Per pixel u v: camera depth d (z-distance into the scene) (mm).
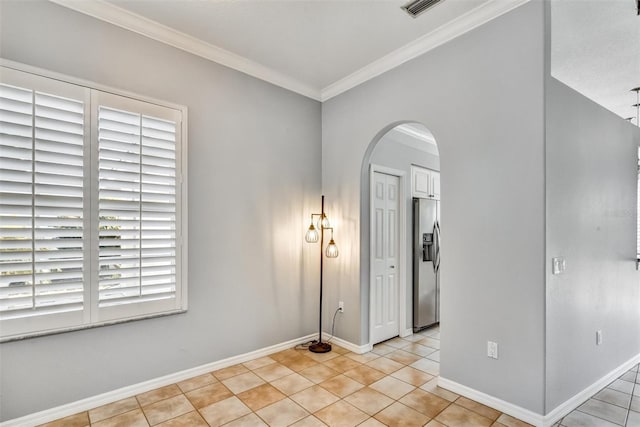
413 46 2865
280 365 3045
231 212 3041
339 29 2662
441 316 2670
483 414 2254
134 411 2268
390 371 2943
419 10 2430
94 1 2299
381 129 3215
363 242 3436
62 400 2186
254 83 3248
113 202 2367
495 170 2371
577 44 2859
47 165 2121
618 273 2992
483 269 2420
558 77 3475
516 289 2248
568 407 2320
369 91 3324
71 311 2197
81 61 2289
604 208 2812
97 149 2309
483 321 2410
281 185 3438
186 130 2742
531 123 2195
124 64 2471
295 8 2400
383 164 3830
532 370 2154
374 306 3646
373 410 2303
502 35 2354
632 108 4336
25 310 2041
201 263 2836
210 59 2936
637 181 3328
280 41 2830
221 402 2395
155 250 2553
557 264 2232
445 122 2689
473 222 2484
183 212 2705
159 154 2596
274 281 3352
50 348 2148
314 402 2404
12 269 2004
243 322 3113
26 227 2055
